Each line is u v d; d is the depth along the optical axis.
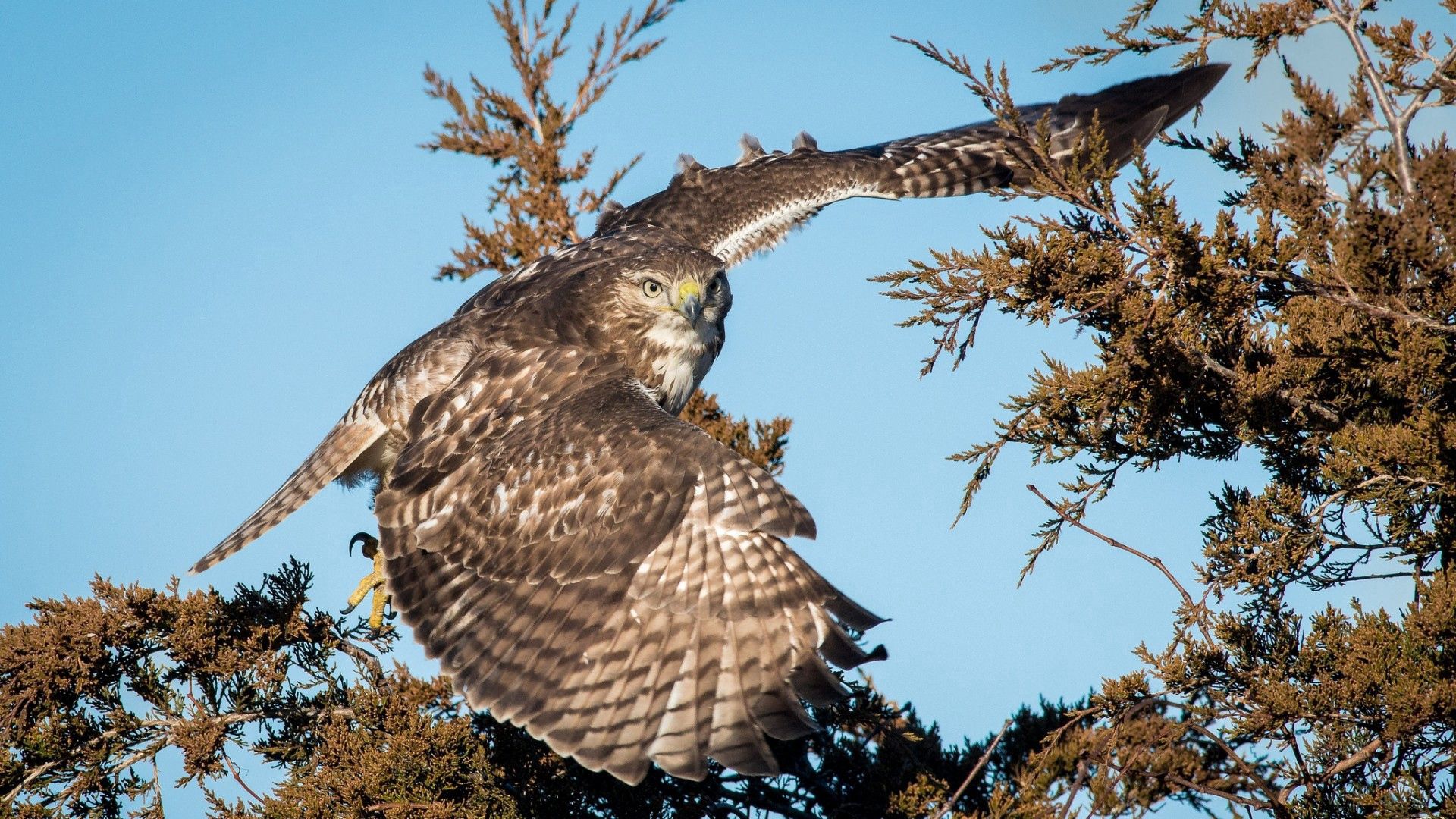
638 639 10.02
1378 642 9.37
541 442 10.80
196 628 11.62
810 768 11.65
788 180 15.36
